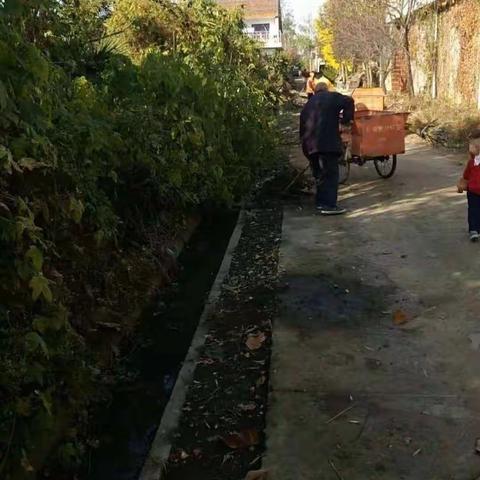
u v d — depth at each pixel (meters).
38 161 3.07
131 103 5.68
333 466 3.24
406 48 23.23
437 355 4.32
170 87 6.22
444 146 13.78
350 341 4.62
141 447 3.73
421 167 11.46
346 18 27.17
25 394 3.14
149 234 6.26
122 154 5.36
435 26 21.20
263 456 3.35
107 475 3.50
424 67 22.91
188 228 7.76
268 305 5.43
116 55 6.25
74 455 3.45
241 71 12.58
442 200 8.71
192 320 5.46
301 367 4.27
